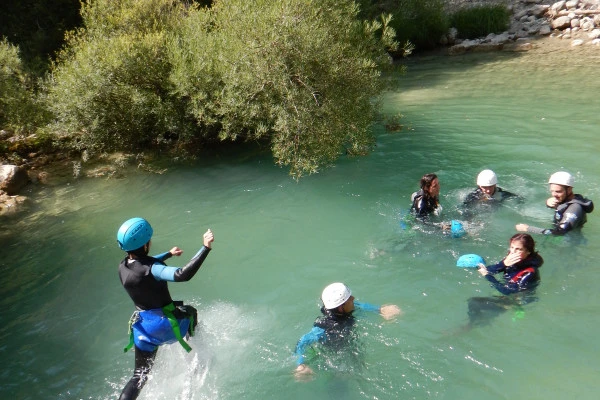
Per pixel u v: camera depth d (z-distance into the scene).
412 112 12.37
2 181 9.57
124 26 11.20
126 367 4.90
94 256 7.11
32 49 15.24
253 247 6.89
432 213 6.90
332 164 9.47
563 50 17.53
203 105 10.03
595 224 6.45
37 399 4.55
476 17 21.11
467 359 4.52
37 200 9.26
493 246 6.18
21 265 7.03
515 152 9.09
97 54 10.37
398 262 6.12
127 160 10.91
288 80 8.91
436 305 5.27
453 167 8.71
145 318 4.43
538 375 4.29
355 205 7.77
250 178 9.38
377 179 8.60
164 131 11.00
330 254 6.50
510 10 22.02
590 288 5.29
